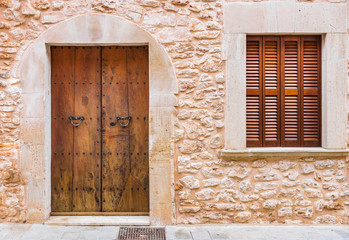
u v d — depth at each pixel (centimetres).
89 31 312
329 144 315
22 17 309
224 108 317
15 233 293
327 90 315
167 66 313
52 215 331
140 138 336
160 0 313
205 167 318
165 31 313
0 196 313
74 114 333
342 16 314
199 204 319
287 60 329
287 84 329
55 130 332
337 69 314
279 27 313
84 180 335
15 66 311
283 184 318
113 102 334
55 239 282
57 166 333
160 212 319
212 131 317
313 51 329
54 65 331
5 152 312
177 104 315
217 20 315
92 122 334
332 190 320
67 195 335
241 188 318
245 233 298
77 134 333
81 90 333
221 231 303
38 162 315
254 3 313
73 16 311
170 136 316
